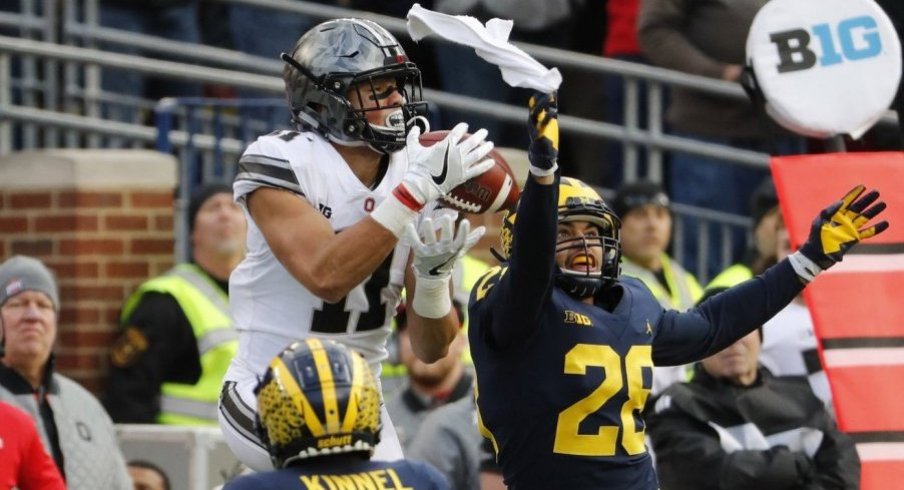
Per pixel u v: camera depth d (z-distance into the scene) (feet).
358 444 49.88
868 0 75.25
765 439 79.61
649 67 108.17
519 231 55.26
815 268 61.82
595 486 57.41
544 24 115.55
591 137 118.83
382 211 56.59
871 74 75.20
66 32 115.85
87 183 101.09
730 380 79.87
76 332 100.42
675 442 79.51
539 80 54.95
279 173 58.49
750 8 105.40
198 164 110.93
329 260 56.70
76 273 100.68
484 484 79.15
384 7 121.90
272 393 49.67
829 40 75.56
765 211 94.22
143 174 102.42
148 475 85.35
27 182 101.86
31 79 115.55
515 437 57.62
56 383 80.84
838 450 79.61
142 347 91.04
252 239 60.18
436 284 58.85
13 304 79.20
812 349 86.28
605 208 58.44
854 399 71.82
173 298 91.61
